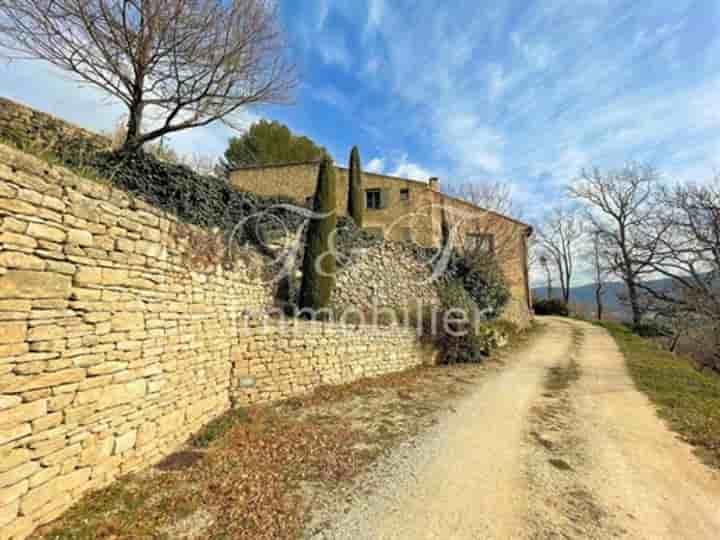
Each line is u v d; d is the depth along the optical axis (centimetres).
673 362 1112
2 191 247
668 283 1334
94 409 325
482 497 347
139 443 385
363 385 789
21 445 256
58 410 288
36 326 271
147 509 315
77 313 310
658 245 1323
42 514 271
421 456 439
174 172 629
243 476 385
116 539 274
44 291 278
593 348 1319
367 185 1778
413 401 676
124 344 367
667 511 324
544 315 2867
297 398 684
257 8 771
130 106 747
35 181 272
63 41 633
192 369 500
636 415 591
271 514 317
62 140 596
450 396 710
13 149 256
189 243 506
